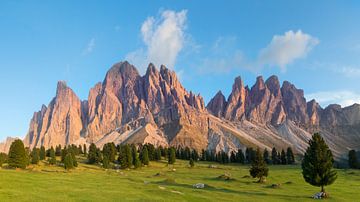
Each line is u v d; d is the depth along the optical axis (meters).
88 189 59.12
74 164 152.12
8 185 55.62
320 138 76.00
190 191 68.25
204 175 123.69
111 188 62.84
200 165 197.50
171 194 60.28
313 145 75.50
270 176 119.50
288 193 76.81
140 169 159.50
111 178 87.25
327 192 78.81
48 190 54.59
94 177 86.88
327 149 75.25
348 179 113.94
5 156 164.25
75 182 68.81
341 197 71.50
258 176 102.62
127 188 64.38
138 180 85.75
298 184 96.19
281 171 146.62
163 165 187.88
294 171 145.62
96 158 180.12
